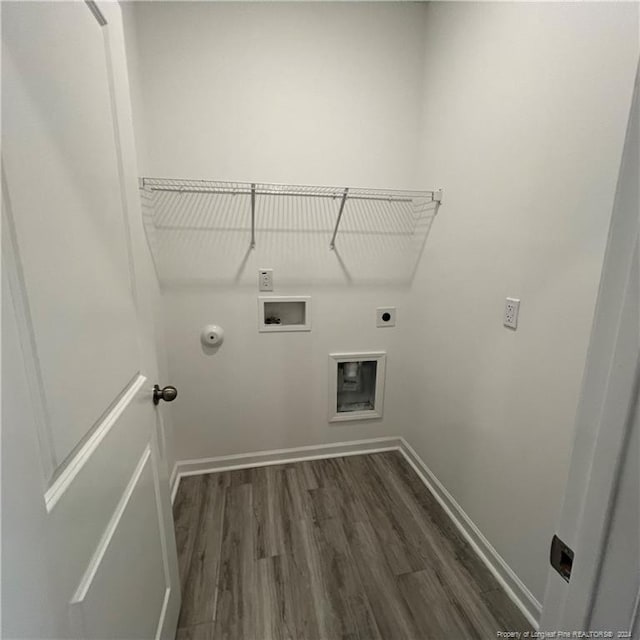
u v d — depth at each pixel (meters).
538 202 1.06
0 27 0.37
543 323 1.06
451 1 1.45
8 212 0.38
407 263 1.92
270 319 1.86
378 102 1.70
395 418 2.13
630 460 0.35
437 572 1.31
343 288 1.88
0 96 0.37
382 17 1.62
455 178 1.49
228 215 1.66
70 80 0.54
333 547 1.42
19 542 0.36
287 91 1.60
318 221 1.76
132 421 0.77
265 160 1.64
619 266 0.36
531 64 1.06
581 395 0.41
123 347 0.74
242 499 1.70
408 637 1.09
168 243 1.63
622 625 0.37
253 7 1.50
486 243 1.31
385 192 1.77
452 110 1.49
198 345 1.77
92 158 0.61
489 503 1.34
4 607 0.33
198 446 1.88
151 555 0.86
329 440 2.07
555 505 1.04
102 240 0.65
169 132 1.53
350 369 2.04
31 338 0.41
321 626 1.12
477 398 1.39
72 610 0.47
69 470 0.50
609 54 0.82
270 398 1.93
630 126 0.35
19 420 0.37
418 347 1.88
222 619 1.14
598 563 0.39
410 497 1.73
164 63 1.48
